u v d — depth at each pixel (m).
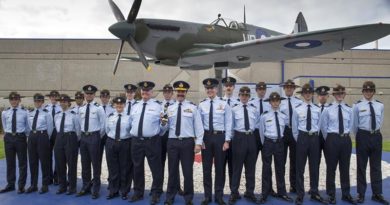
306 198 4.87
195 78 19.00
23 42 19.81
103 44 19.67
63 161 5.09
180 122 4.46
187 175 4.45
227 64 9.39
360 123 4.70
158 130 4.62
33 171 5.17
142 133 4.54
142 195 4.79
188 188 4.47
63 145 5.05
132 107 4.93
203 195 5.05
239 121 4.61
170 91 4.84
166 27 8.13
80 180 6.13
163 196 4.96
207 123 4.55
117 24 7.73
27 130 5.26
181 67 9.68
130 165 4.86
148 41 8.04
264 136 4.74
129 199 4.80
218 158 4.50
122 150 4.79
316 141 4.63
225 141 4.46
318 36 7.59
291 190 5.23
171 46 8.30
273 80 19.66
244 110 4.62
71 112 5.06
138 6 7.65
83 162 5.00
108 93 5.54
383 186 5.71
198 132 4.45
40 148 5.11
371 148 4.63
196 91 18.94
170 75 19.28
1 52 19.80
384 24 6.90
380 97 16.88
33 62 19.77
